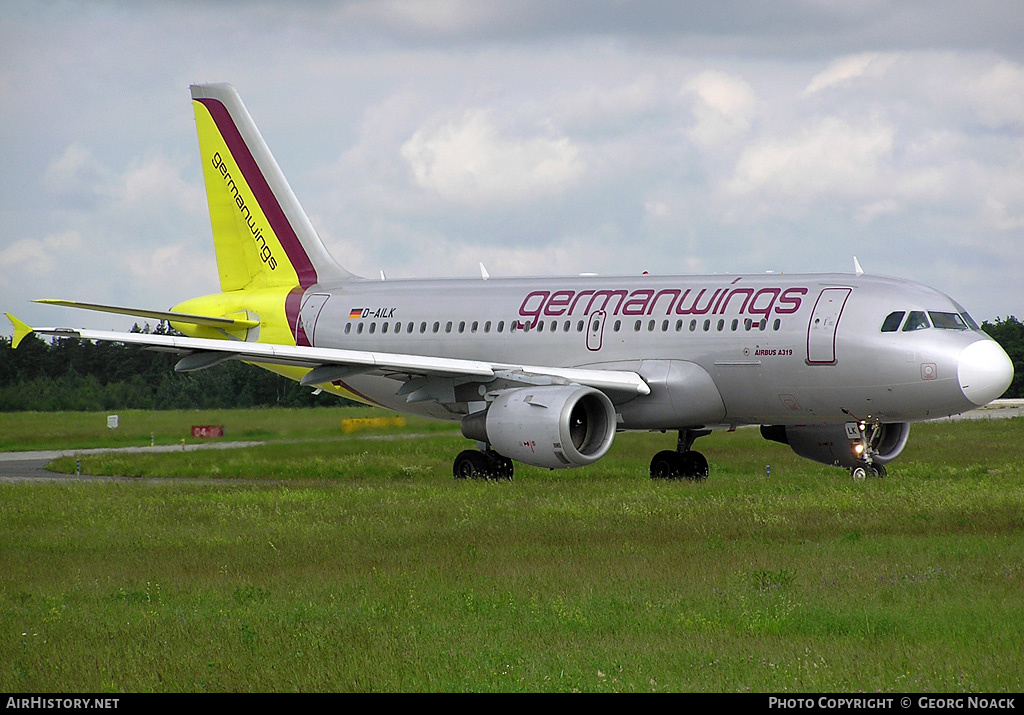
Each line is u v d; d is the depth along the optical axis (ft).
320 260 428.56
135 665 135.33
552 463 311.88
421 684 126.52
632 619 150.92
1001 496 258.98
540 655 135.64
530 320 363.97
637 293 348.79
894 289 313.53
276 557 200.95
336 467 402.52
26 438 562.66
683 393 331.57
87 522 250.57
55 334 323.78
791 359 316.40
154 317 396.37
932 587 164.45
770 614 150.30
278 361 344.49
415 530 227.20
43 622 155.84
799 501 258.98
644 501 264.31
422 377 348.18
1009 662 128.16
